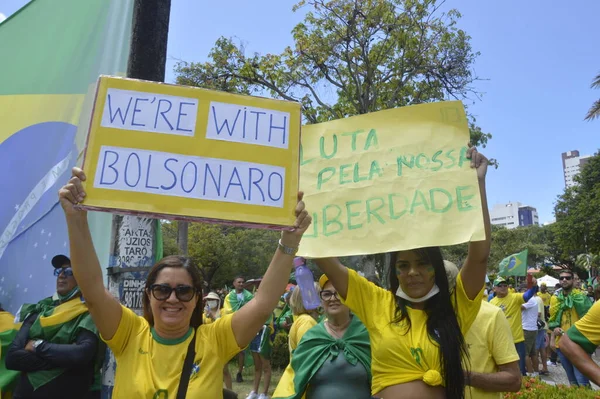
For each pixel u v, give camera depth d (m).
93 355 3.52
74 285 3.77
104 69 4.35
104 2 4.60
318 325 3.33
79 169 2.13
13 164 4.67
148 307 2.37
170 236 34.56
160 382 2.11
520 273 9.91
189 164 2.27
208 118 2.35
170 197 2.21
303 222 2.30
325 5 16.47
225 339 2.28
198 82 17.77
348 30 16.55
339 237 2.70
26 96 4.75
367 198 2.76
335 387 3.02
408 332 2.47
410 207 2.66
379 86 17.66
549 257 57.00
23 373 3.53
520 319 8.83
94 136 2.23
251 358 9.30
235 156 2.32
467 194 2.60
